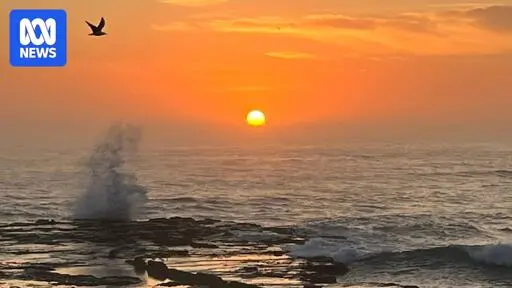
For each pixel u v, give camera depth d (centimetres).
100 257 2658
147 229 3272
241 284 2169
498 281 2359
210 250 2797
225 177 7288
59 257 2659
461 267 2508
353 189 5922
